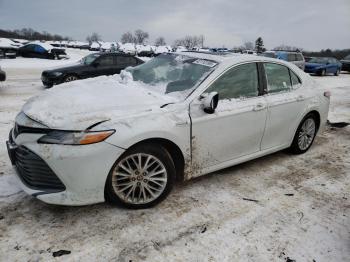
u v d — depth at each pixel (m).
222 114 3.54
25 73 16.36
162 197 3.28
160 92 3.60
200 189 3.70
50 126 2.79
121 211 3.16
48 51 28.27
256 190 3.78
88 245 2.68
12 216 2.99
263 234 2.97
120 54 11.95
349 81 17.42
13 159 3.11
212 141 3.54
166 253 2.64
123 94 3.39
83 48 72.81
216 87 3.60
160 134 3.06
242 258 2.65
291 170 4.40
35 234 2.77
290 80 4.57
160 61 4.38
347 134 6.32
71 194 2.81
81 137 2.74
